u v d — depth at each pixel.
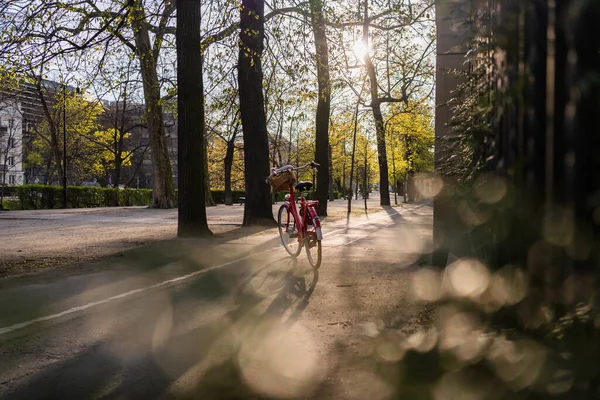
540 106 1.97
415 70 20.83
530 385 1.71
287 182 7.91
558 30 1.75
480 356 2.24
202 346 3.86
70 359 3.61
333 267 7.46
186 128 12.00
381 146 32.06
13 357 3.66
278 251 9.31
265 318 4.63
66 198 34.75
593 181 1.60
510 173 2.19
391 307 4.90
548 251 1.93
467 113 3.43
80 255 9.20
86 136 43.88
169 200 31.98
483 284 2.84
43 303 5.34
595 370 1.49
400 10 13.87
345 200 64.25
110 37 10.62
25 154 54.88
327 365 3.34
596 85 1.47
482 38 2.87
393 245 10.41
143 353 3.72
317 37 13.34
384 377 2.91
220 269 7.43
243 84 14.61
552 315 1.92
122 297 5.59
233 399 2.89
